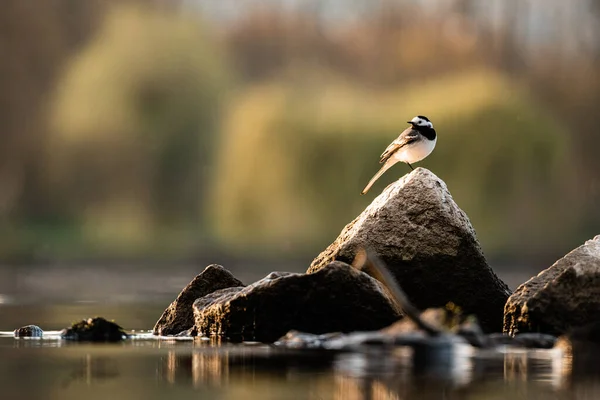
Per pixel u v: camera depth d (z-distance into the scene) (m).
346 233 13.78
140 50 53.69
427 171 13.65
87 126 53.22
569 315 12.17
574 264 12.38
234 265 41.72
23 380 10.12
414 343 11.09
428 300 13.13
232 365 10.81
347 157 48.41
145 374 10.40
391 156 16.92
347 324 12.39
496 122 48.19
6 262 45.84
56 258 48.59
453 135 47.94
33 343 13.17
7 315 18.39
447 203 13.43
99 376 10.32
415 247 13.19
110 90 53.22
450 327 11.80
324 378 9.90
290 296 12.50
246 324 12.75
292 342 12.16
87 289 27.95
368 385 9.52
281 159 48.75
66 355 11.85
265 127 49.38
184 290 14.31
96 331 13.67
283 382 9.73
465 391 9.24
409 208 13.31
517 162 47.84
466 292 13.20
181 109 53.06
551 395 9.12
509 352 11.52
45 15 57.28
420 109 49.47
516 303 12.51
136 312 19.42
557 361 10.92
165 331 14.09
